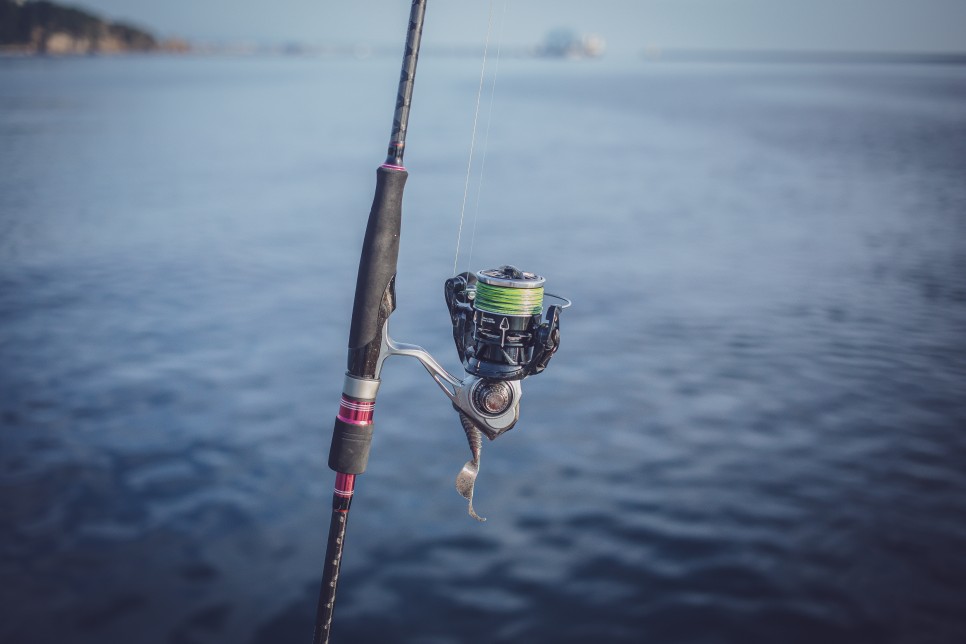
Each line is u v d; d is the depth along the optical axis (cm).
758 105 8362
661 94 10588
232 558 756
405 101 247
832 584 713
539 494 865
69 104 7162
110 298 1616
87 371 1209
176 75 14650
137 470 906
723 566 738
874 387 1152
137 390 1139
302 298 1653
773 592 704
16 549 757
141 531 792
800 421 1038
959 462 923
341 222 2505
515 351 260
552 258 2009
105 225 2353
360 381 256
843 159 3988
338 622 678
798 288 1700
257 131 5425
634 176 3572
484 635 664
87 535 782
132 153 4106
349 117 6675
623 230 2375
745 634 659
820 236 2252
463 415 262
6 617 670
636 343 1345
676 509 833
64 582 716
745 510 827
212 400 1108
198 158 4012
